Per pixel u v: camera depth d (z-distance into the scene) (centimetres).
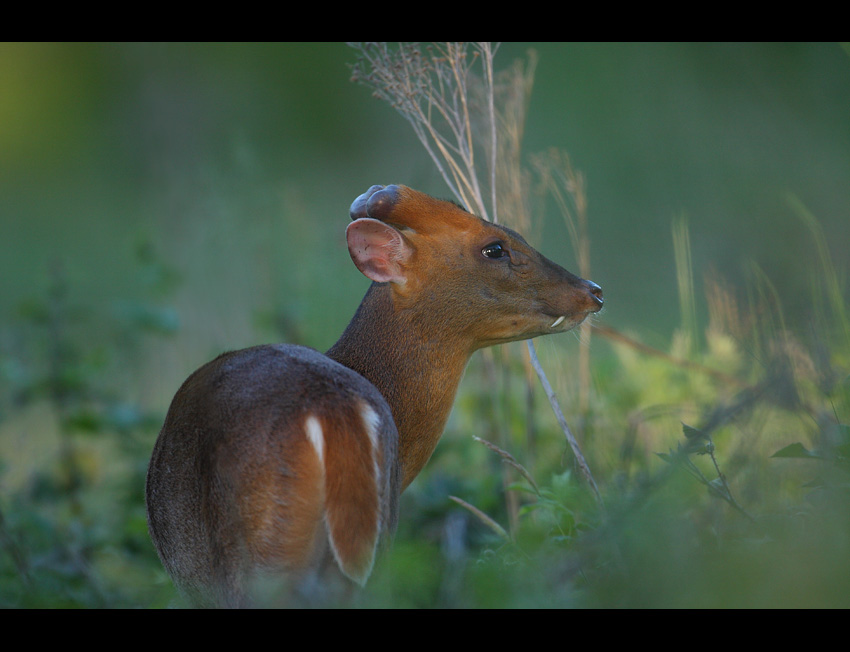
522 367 1141
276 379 646
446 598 612
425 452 792
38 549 1018
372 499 615
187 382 706
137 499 1107
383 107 3038
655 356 1170
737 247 1848
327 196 2452
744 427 789
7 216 2972
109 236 2645
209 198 1491
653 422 1044
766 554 577
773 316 1131
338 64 3231
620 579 586
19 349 1252
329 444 615
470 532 983
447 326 784
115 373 1338
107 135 3444
